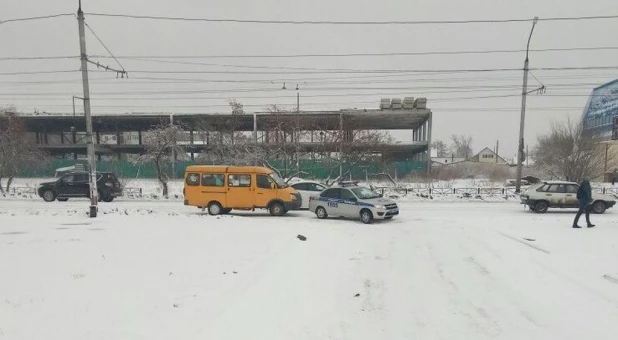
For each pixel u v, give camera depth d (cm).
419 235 1175
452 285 672
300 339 451
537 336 468
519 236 1116
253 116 3991
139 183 3309
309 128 3581
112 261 774
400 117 4622
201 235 1102
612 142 4388
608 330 481
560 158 3045
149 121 4922
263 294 594
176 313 501
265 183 1702
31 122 5038
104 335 430
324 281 682
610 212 1805
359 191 1576
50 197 2264
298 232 1184
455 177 4250
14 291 580
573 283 668
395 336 469
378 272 753
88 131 1584
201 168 1745
